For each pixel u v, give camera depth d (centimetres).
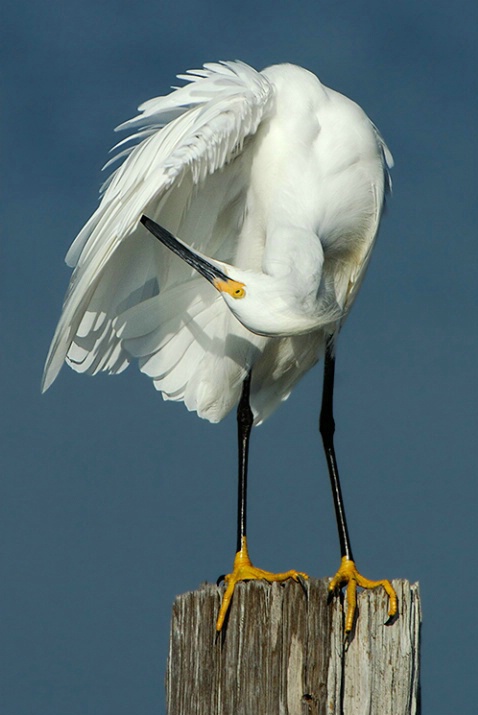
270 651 736
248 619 744
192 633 769
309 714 725
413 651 735
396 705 727
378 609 736
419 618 745
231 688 745
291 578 770
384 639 733
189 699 765
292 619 734
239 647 745
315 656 730
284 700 729
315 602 733
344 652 733
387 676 730
